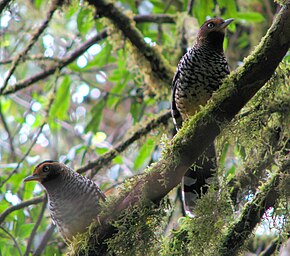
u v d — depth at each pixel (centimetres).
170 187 731
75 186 905
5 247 1109
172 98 982
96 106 1340
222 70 931
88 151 1281
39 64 1254
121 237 734
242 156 893
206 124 721
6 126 1388
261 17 1279
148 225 739
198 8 1252
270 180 789
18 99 1523
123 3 1434
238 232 789
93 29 1548
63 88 1341
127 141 1174
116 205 748
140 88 1338
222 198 778
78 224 895
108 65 1556
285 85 785
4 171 1266
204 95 938
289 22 681
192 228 772
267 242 1028
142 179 736
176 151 723
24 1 1323
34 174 940
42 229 1168
